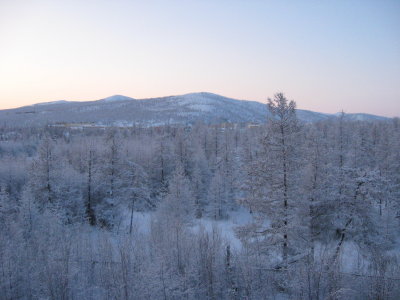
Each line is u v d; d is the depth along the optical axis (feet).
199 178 136.36
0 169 127.24
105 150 100.12
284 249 47.16
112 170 99.09
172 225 62.03
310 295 37.58
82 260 52.70
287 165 48.88
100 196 106.32
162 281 41.24
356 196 56.44
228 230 97.71
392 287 39.32
